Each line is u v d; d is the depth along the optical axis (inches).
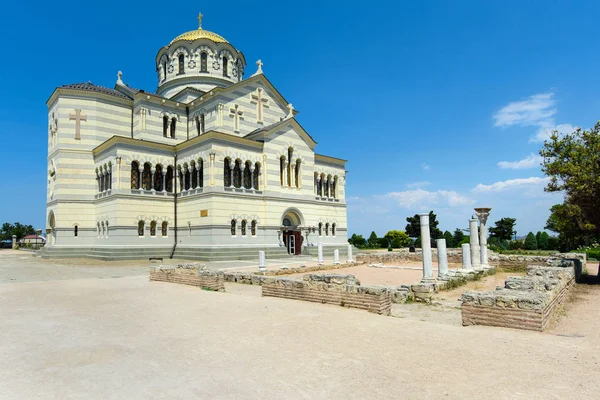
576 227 1232.8
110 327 451.5
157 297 674.2
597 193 877.8
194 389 271.4
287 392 265.3
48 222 1934.1
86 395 261.9
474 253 1195.3
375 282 986.1
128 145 1702.8
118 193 1648.6
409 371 301.4
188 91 2087.8
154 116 1945.1
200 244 1686.8
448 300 727.1
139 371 307.1
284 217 1985.7
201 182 1759.4
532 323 431.2
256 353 350.3
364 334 413.4
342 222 2348.7
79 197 1812.3
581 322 506.3
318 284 618.2
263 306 584.1
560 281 619.8
